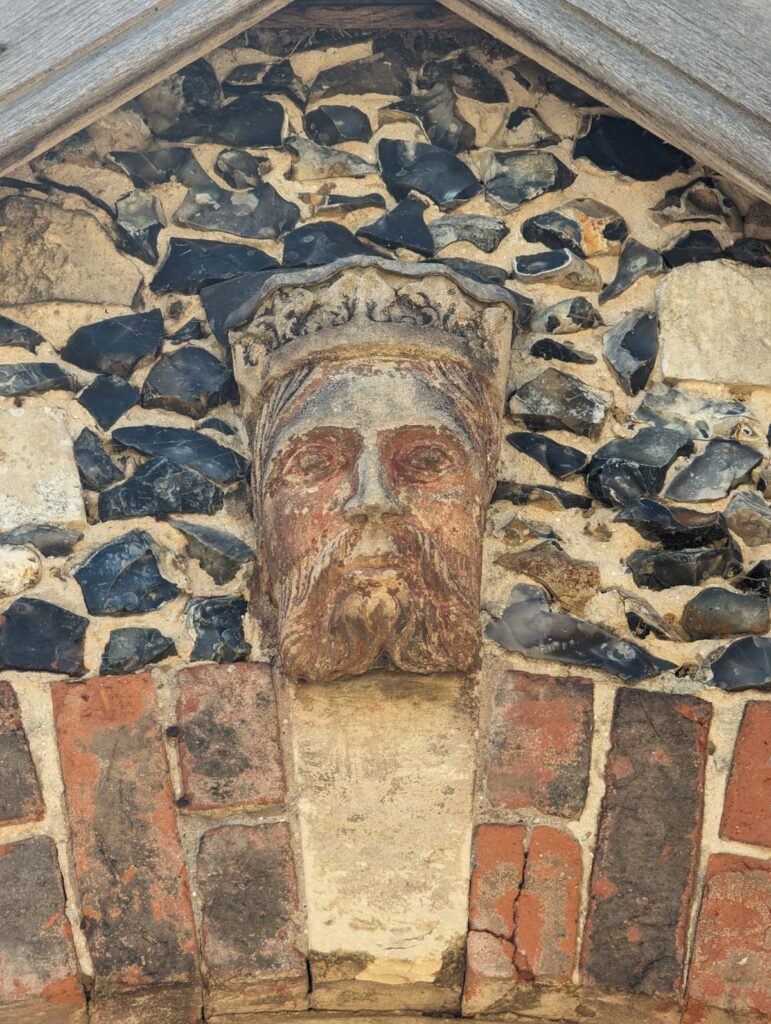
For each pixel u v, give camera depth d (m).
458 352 3.97
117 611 3.90
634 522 4.12
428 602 3.66
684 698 3.85
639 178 4.64
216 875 3.62
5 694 3.77
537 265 4.48
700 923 3.59
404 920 3.61
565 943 3.58
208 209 4.57
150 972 3.54
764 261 4.53
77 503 4.06
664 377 4.33
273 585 3.83
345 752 3.75
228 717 3.78
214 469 4.13
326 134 4.71
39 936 3.54
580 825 3.69
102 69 4.07
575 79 4.23
